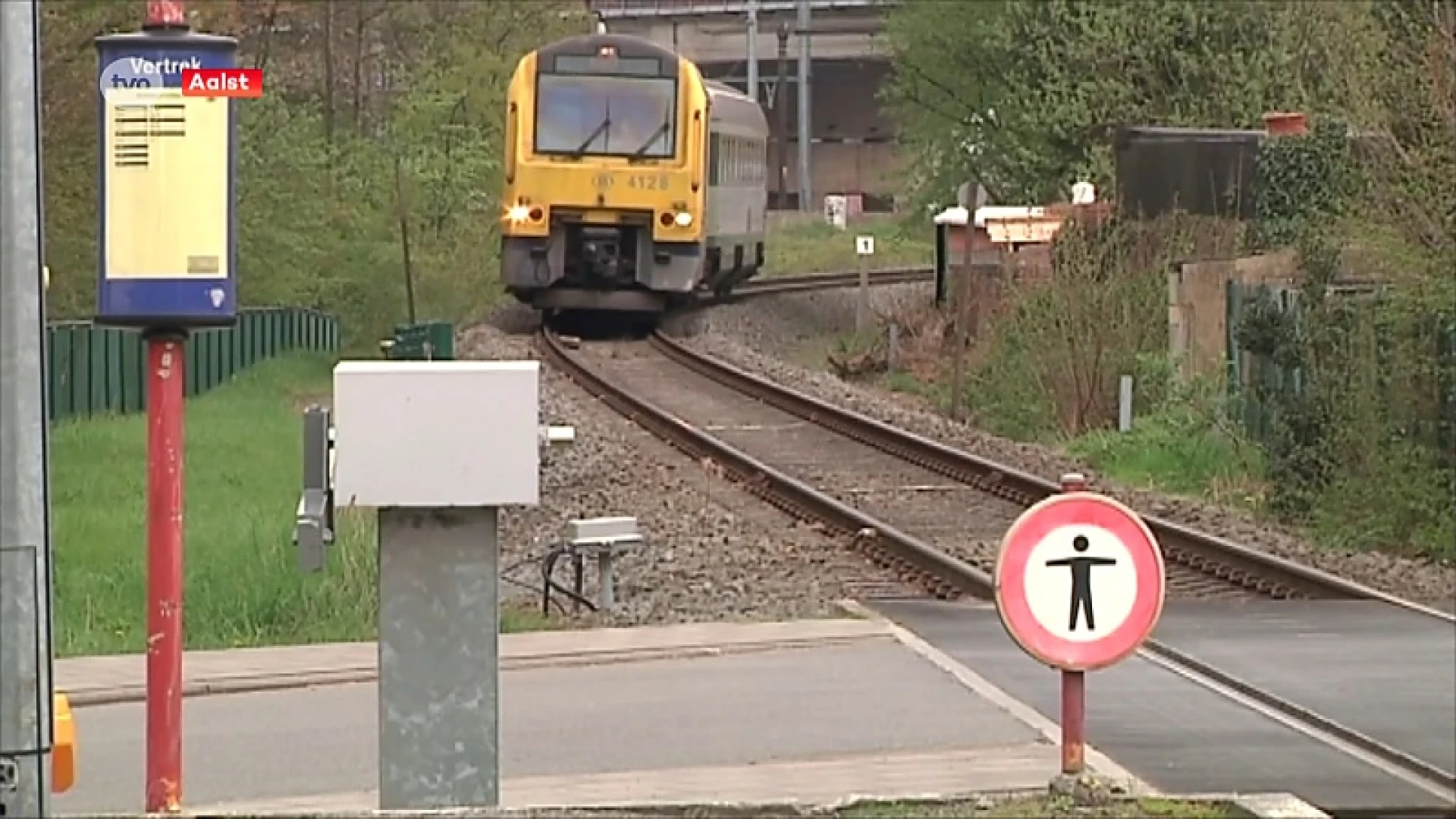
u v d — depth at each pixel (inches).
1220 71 4160.9
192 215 595.2
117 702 1138.7
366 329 4758.9
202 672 1205.7
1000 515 2065.7
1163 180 3430.1
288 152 4493.1
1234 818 684.1
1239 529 2001.7
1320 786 933.2
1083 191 3917.3
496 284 4830.2
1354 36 2701.8
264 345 4055.1
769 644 1302.9
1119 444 2743.6
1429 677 1214.3
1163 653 1295.5
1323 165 2940.5
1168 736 1034.1
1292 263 2657.5
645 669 1223.5
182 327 605.0
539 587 1611.7
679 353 3794.3
